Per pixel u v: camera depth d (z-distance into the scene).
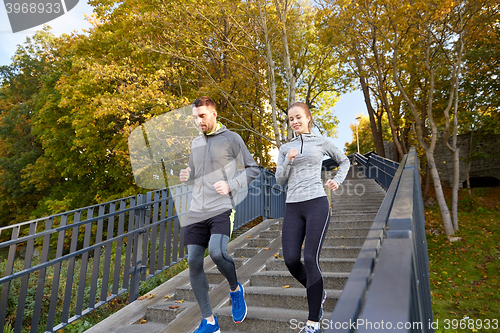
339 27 11.87
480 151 18.77
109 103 8.63
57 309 4.33
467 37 12.07
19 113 18.66
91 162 14.68
